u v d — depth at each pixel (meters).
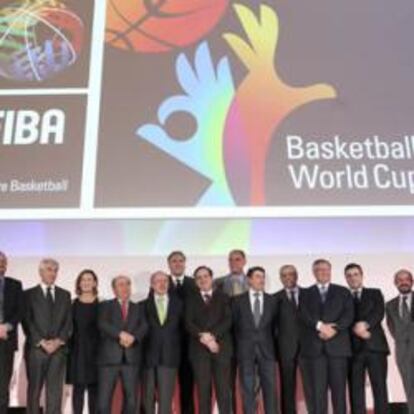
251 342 5.41
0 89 6.83
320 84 6.88
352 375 5.54
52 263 5.55
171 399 5.32
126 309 5.47
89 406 5.55
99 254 6.55
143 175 6.58
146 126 6.71
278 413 5.49
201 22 7.09
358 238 6.60
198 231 6.58
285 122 6.75
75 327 5.54
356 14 7.19
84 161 6.59
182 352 5.57
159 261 6.54
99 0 7.16
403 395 6.52
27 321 5.40
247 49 6.98
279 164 6.62
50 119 6.72
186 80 6.88
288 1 7.18
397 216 6.53
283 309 5.56
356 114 6.80
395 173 6.62
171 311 5.46
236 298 5.54
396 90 6.91
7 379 5.24
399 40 7.10
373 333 5.54
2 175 6.52
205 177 6.58
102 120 6.73
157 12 7.11
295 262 6.55
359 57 7.01
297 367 6.00
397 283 5.77
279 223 6.56
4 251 6.51
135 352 5.36
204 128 6.72
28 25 7.05
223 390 5.30
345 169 6.62
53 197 6.49
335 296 5.49
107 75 6.89
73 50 6.98
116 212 6.48
